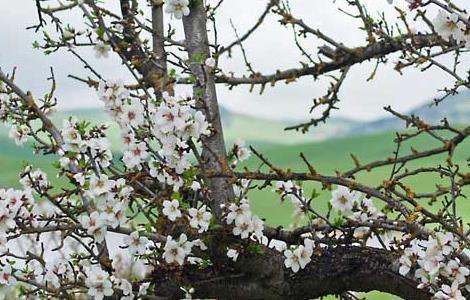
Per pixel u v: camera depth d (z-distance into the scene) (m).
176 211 5.65
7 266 5.76
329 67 5.83
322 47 5.87
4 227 5.56
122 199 5.68
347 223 5.92
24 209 5.68
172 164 5.62
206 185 6.02
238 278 6.31
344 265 6.05
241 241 6.12
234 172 5.65
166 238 5.92
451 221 5.60
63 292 5.92
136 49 6.57
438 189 5.48
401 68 5.38
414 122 5.18
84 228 5.70
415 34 5.50
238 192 6.46
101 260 6.01
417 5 5.09
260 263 6.21
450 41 5.27
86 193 5.61
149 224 5.89
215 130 6.09
